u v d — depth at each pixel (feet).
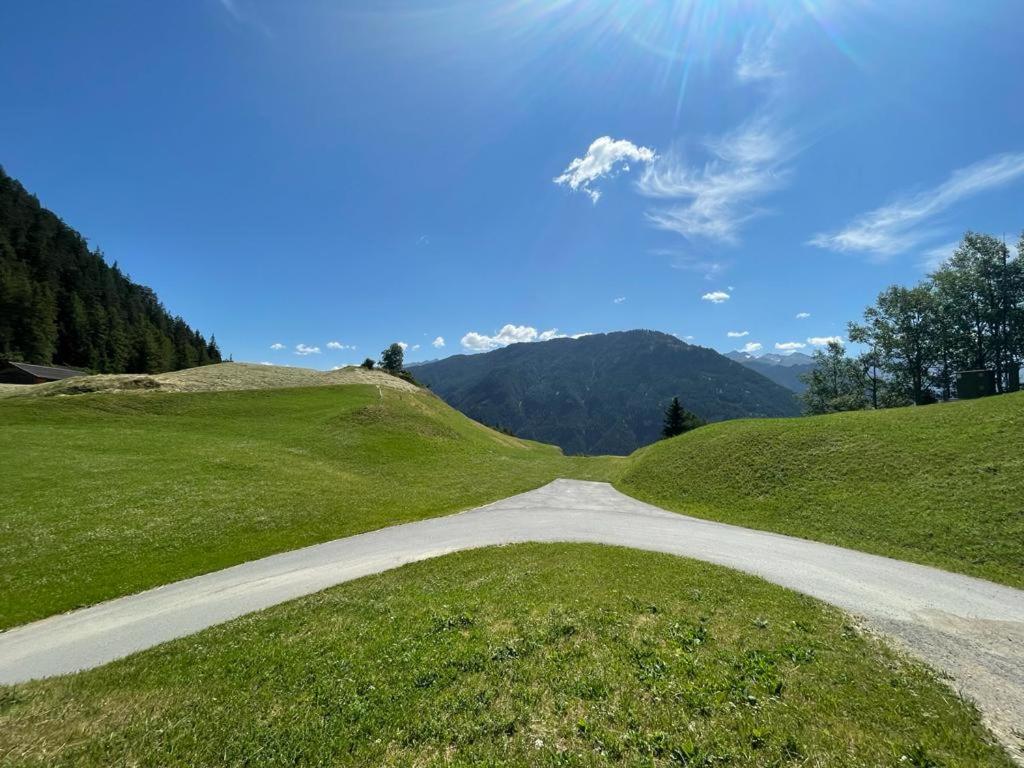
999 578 48.14
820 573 49.67
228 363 256.93
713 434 133.59
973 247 202.39
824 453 95.96
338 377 248.52
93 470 86.38
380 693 24.21
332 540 69.82
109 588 50.42
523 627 31.86
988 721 21.98
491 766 18.20
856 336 253.03
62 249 538.88
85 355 433.89
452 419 239.71
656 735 19.66
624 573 46.98
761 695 22.94
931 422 93.97
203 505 75.20
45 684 28.86
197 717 22.99
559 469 179.93
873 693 23.58
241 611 43.42
